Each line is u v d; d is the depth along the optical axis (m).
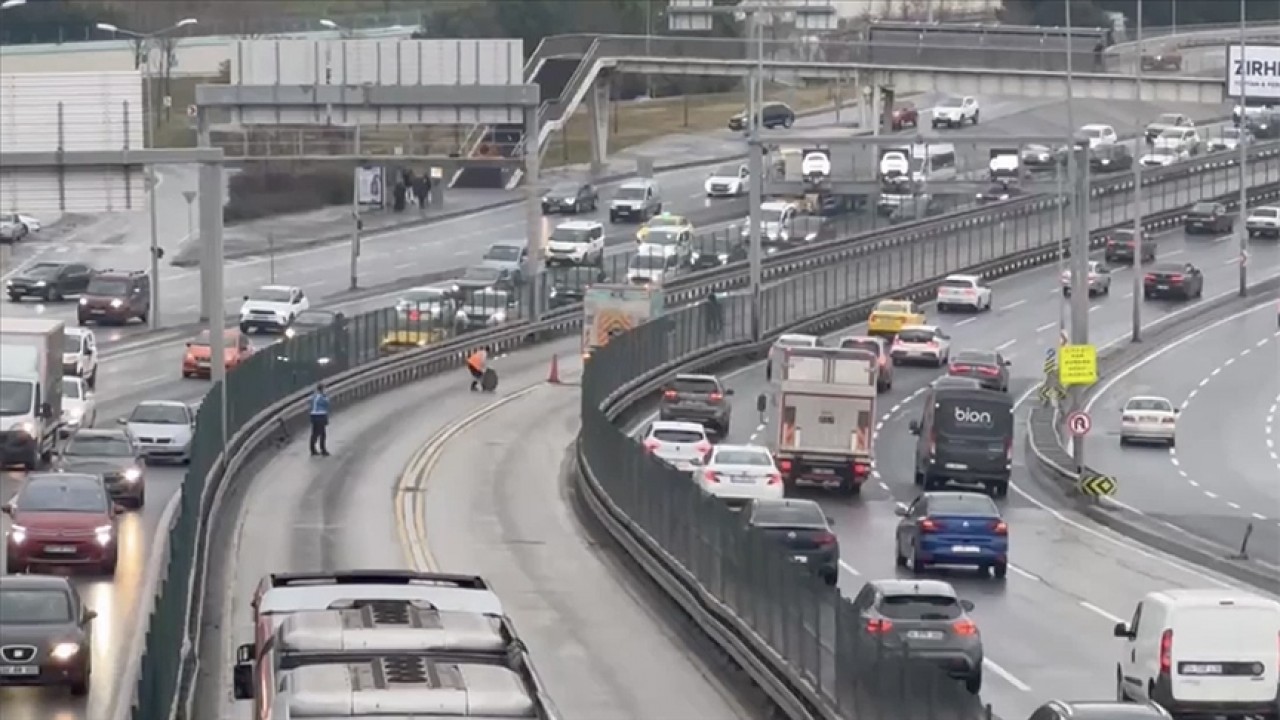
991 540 57.41
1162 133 181.62
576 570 57.41
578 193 165.38
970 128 191.50
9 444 70.56
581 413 82.50
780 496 65.19
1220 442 93.25
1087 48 153.50
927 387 105.19
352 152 115.69
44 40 185.38
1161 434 91.38
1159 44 181.88
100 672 41.88
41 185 64.75
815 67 158.75
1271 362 113.75
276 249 148.38
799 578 38.00
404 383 101.88
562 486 73.50
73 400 78.81
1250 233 152.62
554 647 46.66
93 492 54.09
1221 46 176.88
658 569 54.06
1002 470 75.88
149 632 29.64
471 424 88.88
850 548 63.00
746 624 43.34
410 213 164.50
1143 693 36.88
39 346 72.00
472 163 110.81
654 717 39.47
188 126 160.25
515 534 63.25
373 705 17.09
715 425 88.50
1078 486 75.56
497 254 135.62
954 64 153.50
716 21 194.38
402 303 108.44
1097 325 123.69
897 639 38.28
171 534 41.06
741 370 109.38
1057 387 98.31
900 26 159.50
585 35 176.12
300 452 79.62
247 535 61.06
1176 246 149.88
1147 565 61.25
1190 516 72.56
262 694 18.42
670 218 141.12
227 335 100.19
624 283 121.06
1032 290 137.00
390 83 108.88
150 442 74.44
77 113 64.69
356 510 66.44
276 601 21.83
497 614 21.09
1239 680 35.78
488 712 17.23
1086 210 86.25
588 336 103.56
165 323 120.00
